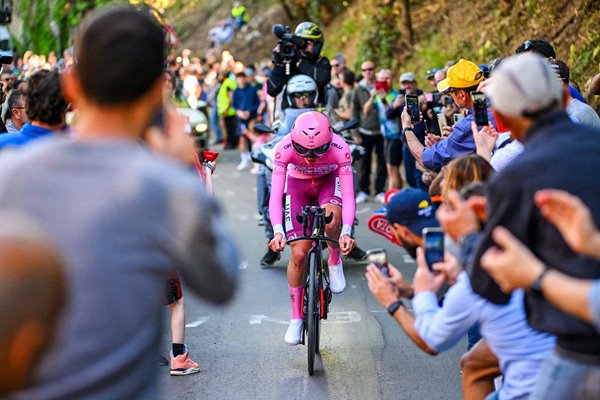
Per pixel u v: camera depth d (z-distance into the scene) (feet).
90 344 21.56
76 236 21.75
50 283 17.31
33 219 21.86
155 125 26.05
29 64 166.20
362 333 67.10
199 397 54.03
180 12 351.25
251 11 318.65
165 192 22.39
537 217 27.20
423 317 32.83
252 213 121.90
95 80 23.54
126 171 22.39
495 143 48.98
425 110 92.73
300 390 55.06
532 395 28.19
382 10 188.65
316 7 237.66
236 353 62.59
